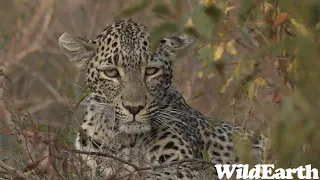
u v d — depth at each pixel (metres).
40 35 17.11
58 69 16.69
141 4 7.36
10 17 17.66
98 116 10.99
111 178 9.80
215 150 11.91
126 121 10.62
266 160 8.48
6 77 11.18
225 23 10.44
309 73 6.18
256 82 11.07
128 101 10.56
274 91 11.28
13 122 10.47
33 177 9.80
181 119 11.41
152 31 7.27
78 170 10.07
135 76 10.74
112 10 17.27
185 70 14.73
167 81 11.18
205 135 11.90
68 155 9.84
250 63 10.93
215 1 10.21
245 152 7.91
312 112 6.15
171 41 11.21
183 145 10.94
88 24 17.47
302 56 6.25
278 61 10.57
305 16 6.77
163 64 11.00
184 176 10.43
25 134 10.05
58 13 17.67
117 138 10.80
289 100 6.29
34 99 15.84
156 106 10.89
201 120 12.02
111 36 10.97
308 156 6.42
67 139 10.77
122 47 10.79
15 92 15.92
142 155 10.70
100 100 11.02
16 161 10.17
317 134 6.17
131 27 11.05
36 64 16.94
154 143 10.89
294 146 6.32
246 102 13.16
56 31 17.38
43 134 10.03
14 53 16.83
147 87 10.78
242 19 9.72
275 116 6.57
